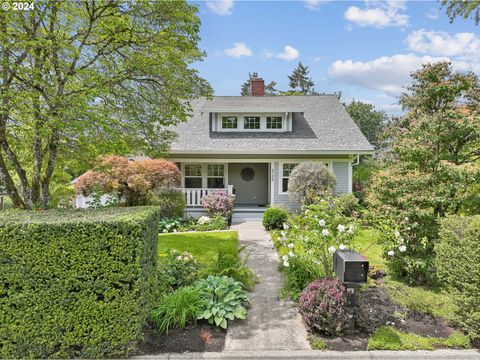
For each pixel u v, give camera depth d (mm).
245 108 13383
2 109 6094
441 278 4250
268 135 13625
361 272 3605
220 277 4812
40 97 6602
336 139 13109
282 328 3855
